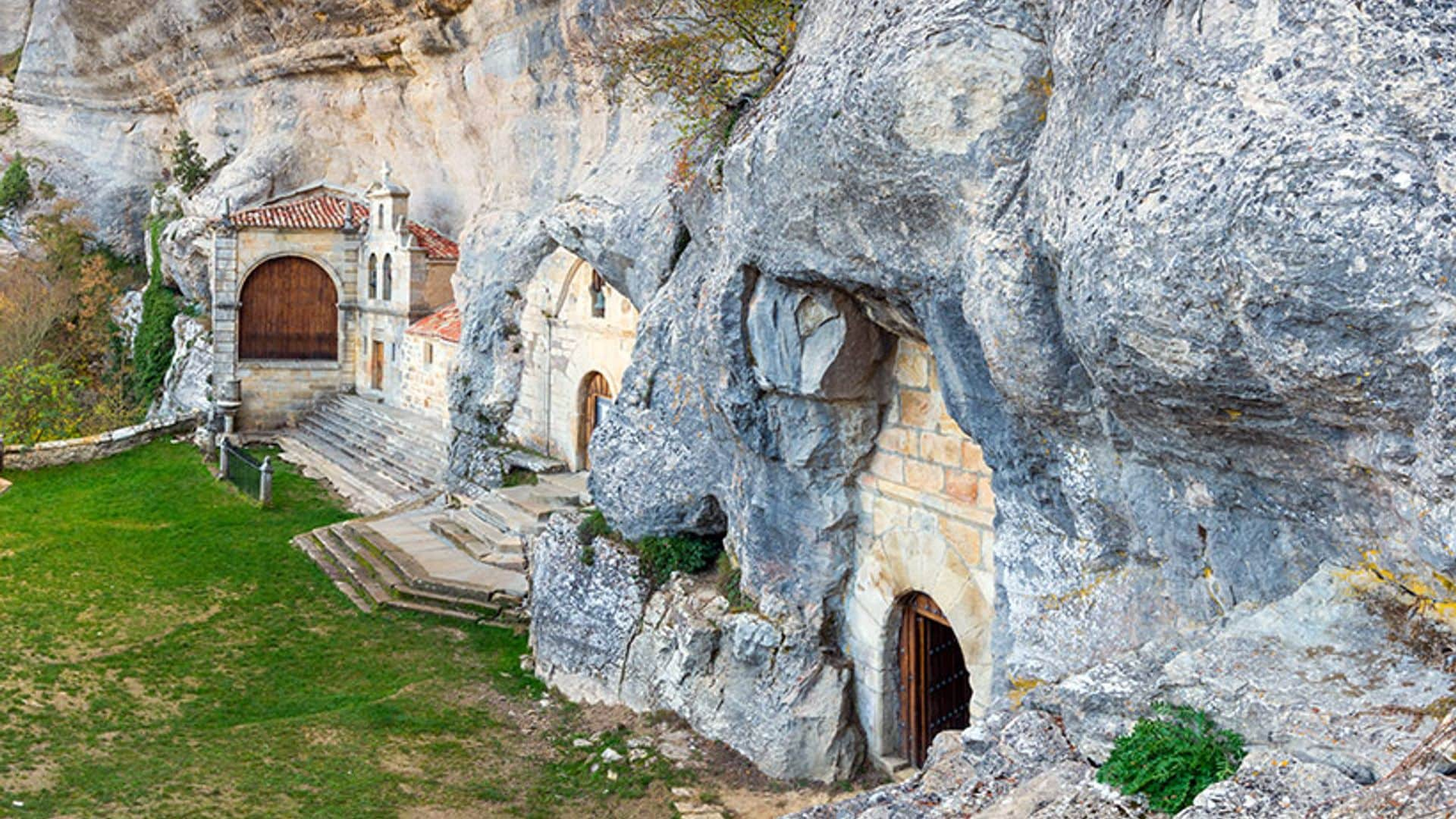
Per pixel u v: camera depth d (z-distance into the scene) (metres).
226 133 45.06
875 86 8.71
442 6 30.08
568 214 19.08
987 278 8.08
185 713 15.94
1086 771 6.54
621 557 15.68
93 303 48.28
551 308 25.88
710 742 13.80
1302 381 5.84
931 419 11.83
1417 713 5.72
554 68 26.08
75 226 51.53
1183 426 7.00
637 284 17.70
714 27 13.70
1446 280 5.20
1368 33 5.51
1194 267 5.98
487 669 17.48
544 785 13.45
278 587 21.73
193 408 39.03
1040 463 9.12
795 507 13.23
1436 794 5.07
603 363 24.03
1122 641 8.71
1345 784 5.44
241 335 37.97
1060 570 9.28
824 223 10.08
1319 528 6.80
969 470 11.35
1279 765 5.67
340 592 21.36
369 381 38.12
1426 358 5.34
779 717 13.00
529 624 18.84
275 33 39.56
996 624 10.09
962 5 8.37
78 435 38.44
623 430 15.97
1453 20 5.37
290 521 26.70
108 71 52.25
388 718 15.41
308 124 41.06
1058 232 7.26
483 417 27.86
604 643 15.67
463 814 12.65
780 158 10.27
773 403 12.73
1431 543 5.77
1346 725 5.78
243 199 40.03
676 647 14.25
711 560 15.48
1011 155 8.20
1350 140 5.43
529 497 23.80
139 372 44.81
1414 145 5.35
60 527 25.98
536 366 26.78
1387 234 5.29
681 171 14.66
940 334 9.38
